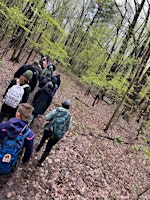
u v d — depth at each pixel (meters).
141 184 8.29
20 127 3.64
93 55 18.11
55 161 6.59
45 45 15.87
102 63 17.16
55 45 15.31
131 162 9.73
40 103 7.34
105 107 18.88
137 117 18.70
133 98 15.70
